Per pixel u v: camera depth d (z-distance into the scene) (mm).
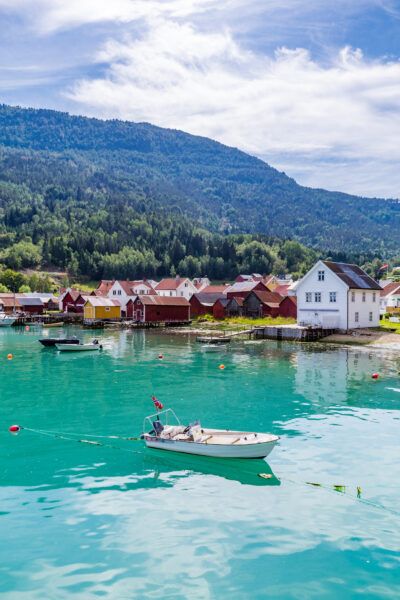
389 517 15359
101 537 14250
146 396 32625
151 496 16969
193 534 14398
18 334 85438
